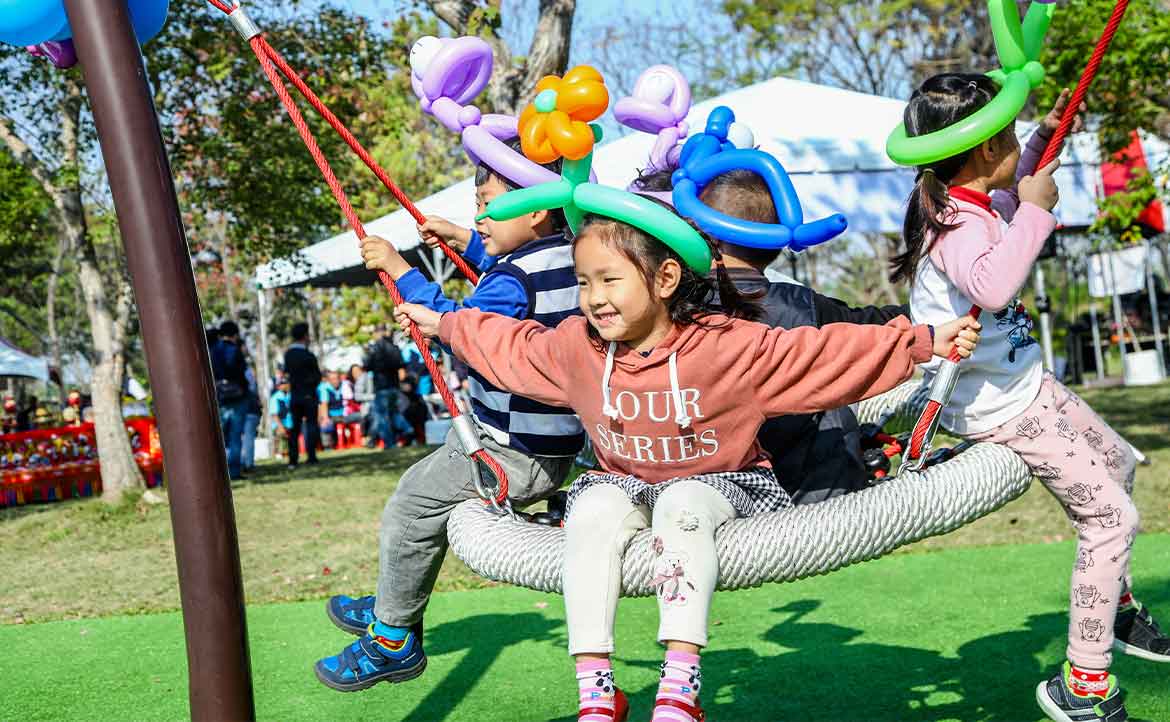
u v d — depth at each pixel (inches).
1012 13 83.8
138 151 73.3
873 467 97.0
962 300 91.0
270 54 93.2
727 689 129.5
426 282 93.5
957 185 92.0
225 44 375.2
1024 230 82.5
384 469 440.8
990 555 199.8
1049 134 103.1
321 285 555.5
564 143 78.7
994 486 82.5
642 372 78.7
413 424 600.4
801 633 152.9
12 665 156.3
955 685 126.1
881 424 106.6
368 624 119.6
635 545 79.0
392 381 586.9
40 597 216.2
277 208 401.1
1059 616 153.4
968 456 85.3
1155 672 125.2
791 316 91.2
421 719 124.1
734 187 90.7
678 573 75.0
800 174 350.9
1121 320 668.7
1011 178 93.1
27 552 281.1
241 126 384.8
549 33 340.5
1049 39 287.9
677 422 78.7
